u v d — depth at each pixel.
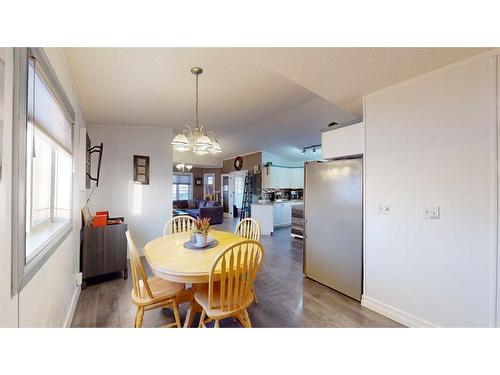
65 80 2.03
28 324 1.09
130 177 4.14
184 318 2.12
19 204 0.91
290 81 2.75
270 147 7.05
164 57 2.10
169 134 4.47
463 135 1.70
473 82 1.66
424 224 1.91
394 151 2.12
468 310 1.67
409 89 2.02
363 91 2.27
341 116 4.46
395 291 2.11
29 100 1.19
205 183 10.68
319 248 2.96
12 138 0.88
